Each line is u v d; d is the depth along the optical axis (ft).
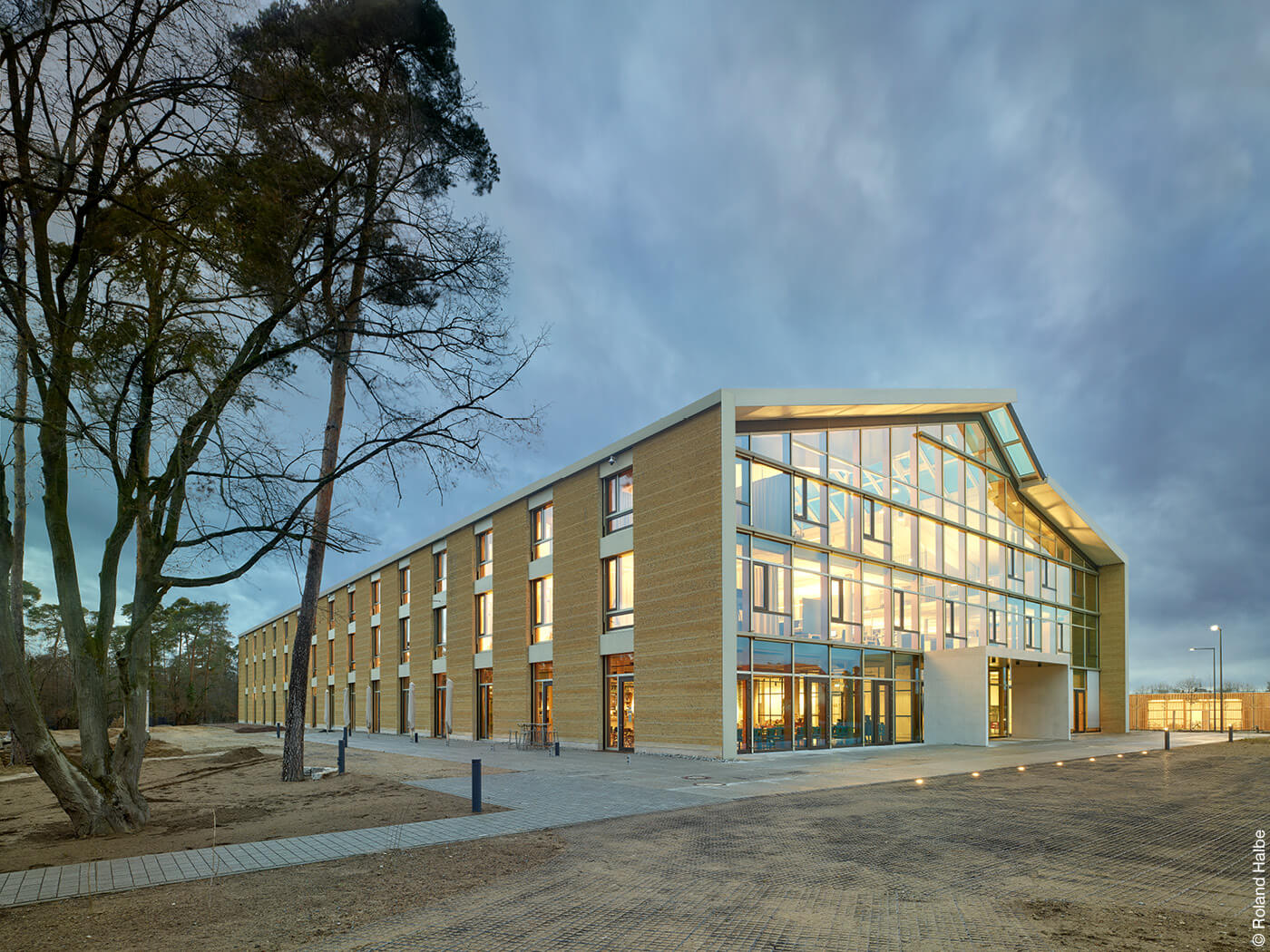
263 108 32.30
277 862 27.48
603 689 80.38
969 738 79.71
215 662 242.99
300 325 37.29
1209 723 138.51
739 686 65.57
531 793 44.11
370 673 144.87
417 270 39.27
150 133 30.17
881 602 81.56
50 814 39.96
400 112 36.73
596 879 24.68
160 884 24.75
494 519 104.99
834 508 77.77
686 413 69.87
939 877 24.59
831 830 32.86
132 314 31.24
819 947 18.07
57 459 33.76
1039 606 107.04
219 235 30.71
